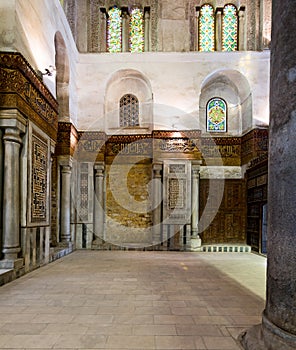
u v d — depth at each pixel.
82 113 11.67
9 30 6.05
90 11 12.27
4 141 6.18
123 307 4.29
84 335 3.29
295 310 2.36
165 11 12.23
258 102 11.32
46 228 7.88
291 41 2.48
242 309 4.23
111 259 8.95
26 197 6.55
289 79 2.47
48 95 7.84
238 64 11.45
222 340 3.17
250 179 11.43
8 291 5.15
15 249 6.23
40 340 3.16
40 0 7.47
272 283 2.64
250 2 12.05
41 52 7.52
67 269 7.22
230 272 7.00
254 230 10.88
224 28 12.45
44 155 7.65
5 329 3.46
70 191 11.06
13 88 6.00
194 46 12.15
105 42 12.48
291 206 2.41
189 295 4.96
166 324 3.63
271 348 2.52
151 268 7.45
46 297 4.79
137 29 12.55
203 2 12.45
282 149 2.51
